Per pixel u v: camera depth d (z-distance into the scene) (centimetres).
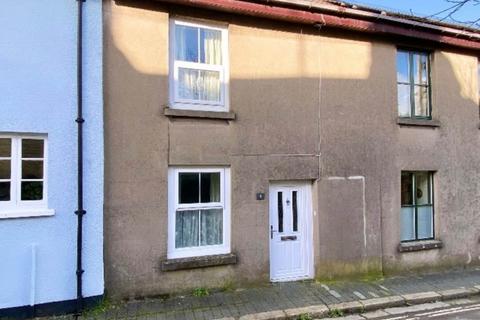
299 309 657
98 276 650
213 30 771
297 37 821
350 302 696
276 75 798
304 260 823
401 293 753
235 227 754
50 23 635
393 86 909
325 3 815
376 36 895
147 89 698
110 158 671
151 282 688
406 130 917
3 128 600
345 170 845
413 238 933
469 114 1004
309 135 819
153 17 707
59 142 636
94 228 650
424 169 933
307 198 831
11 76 608
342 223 834
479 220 999
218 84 770
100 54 667
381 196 877
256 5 759
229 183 760
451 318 649
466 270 952
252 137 772
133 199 682
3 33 605
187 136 723
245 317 623
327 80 842
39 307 614
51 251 623
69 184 639
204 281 725
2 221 596
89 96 657
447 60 980
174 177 725
